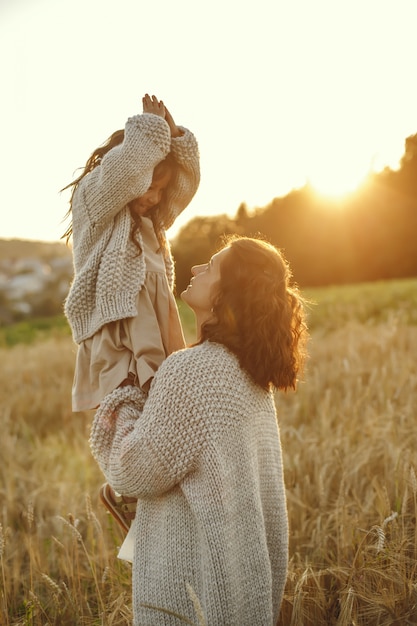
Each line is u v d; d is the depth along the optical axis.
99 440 1.98
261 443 2.06
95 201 2.07
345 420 4.25
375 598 2.45
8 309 35.94
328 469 3.53
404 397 4.64
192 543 1.95
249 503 1.94
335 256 36.34
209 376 1.93
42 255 47.06
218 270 2.09
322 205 37.22
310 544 2.98
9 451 5.06
